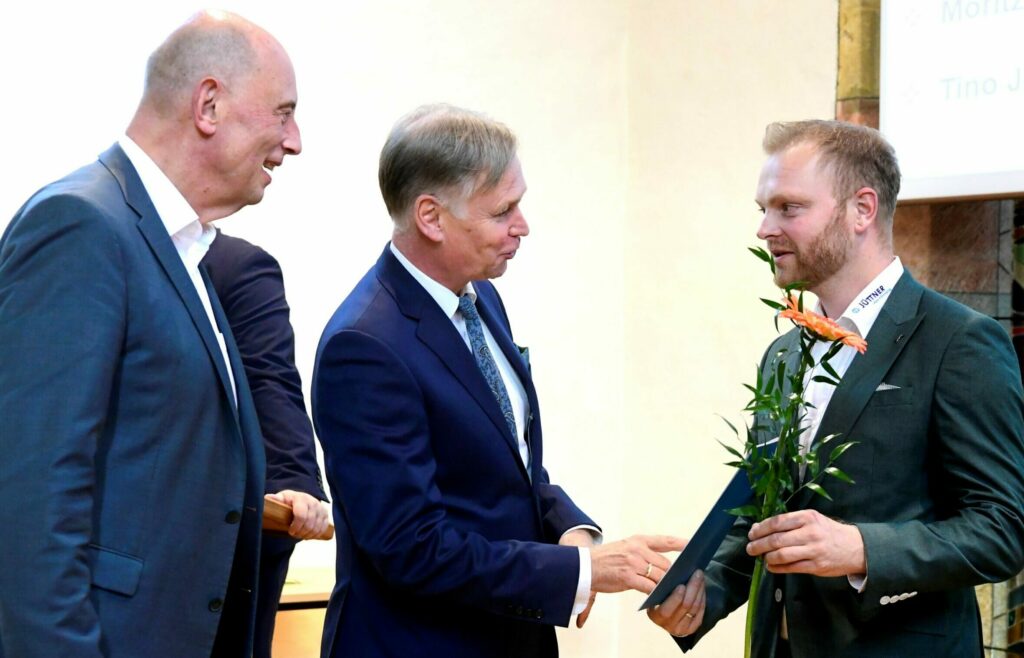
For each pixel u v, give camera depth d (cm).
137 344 195
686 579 227
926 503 216
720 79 474
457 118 224
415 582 209
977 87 365
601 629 496
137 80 387
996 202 382
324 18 426
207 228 220
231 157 211
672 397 488
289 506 253
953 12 371
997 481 206
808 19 438
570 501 249
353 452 212
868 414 219
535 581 213
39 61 371
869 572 202
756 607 220
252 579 218
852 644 218
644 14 507
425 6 453
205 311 207
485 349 235
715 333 472
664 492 489
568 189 495
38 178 371
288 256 418
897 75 387
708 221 477
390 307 223
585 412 498
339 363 215
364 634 220
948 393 212
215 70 209
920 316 221
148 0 389
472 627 222
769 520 206
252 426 220
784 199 227
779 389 209
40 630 175
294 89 220
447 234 223
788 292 210
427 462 215
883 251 229
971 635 220
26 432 180
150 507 194
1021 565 209
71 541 179
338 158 429
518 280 482
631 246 507
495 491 223
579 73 499
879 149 228
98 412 185
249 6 409
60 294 186
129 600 190
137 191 204
